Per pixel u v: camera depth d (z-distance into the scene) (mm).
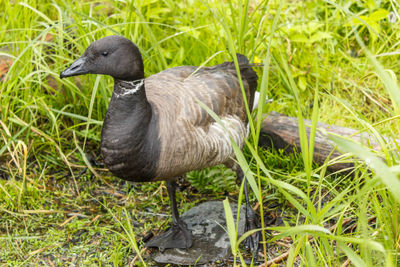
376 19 5469
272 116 5309
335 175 4824
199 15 6062
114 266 4055
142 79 3748
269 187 4875
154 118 3783
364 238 2600
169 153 3832
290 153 5098
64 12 5660
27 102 5238
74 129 5418
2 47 5719
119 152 3783
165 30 6082
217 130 4102
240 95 4449
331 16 6672
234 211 4656
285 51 5820
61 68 5422
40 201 4816
